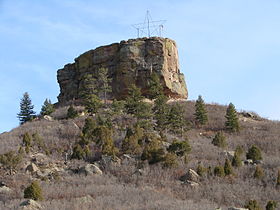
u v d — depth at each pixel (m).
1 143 48.81
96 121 54.53
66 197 31.78
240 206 32.03
